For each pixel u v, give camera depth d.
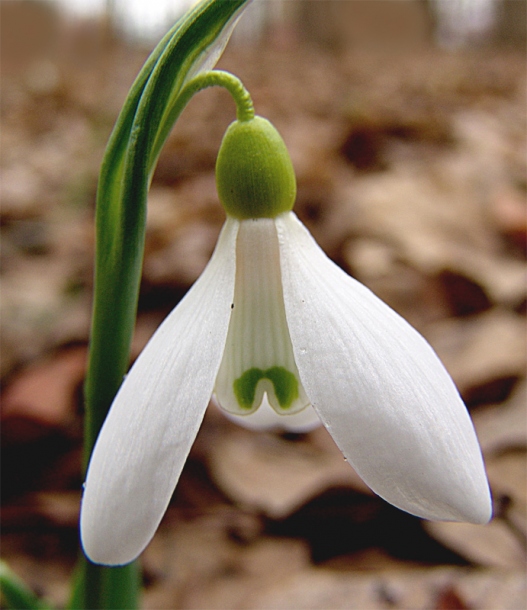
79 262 0.24
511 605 0.11
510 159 0.36
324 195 0.28
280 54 1.38
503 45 1.50
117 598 0.08
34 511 0.14
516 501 0.13
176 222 0.27
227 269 0.07
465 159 0.35
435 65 1.07
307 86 0.77
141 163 0.07
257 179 0.07
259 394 0.07
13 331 0.19
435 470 0.06
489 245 0.24
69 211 0.31
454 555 0.12
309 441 0.15
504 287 0.20
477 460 0.06
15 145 0.49
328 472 0.14
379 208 0.25
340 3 1.52
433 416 0.06
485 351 0.17
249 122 0.07
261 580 0.12
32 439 0.15
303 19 1.55
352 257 0.22
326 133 0.44
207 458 0.15
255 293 0.07
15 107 0.67
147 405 0.06
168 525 0.14
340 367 0.06
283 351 0.07
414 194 0.26
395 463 0.06
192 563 0.13
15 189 0.35
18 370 0.18
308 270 0.07
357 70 0.99
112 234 0.07
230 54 1.34
